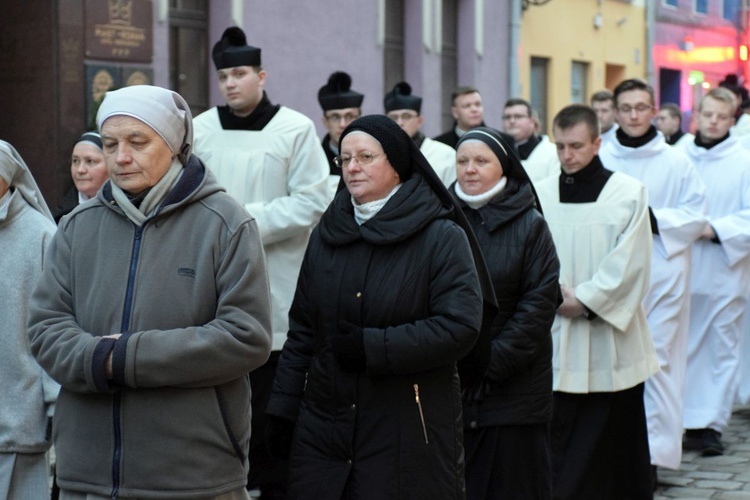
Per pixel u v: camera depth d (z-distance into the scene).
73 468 9.23
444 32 43.62
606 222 15.75
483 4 45.03
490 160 13.27
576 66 54.28
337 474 10.32
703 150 21.73
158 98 9.28
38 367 11.16
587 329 15.68
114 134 9.18
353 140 10.50
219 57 16.56
